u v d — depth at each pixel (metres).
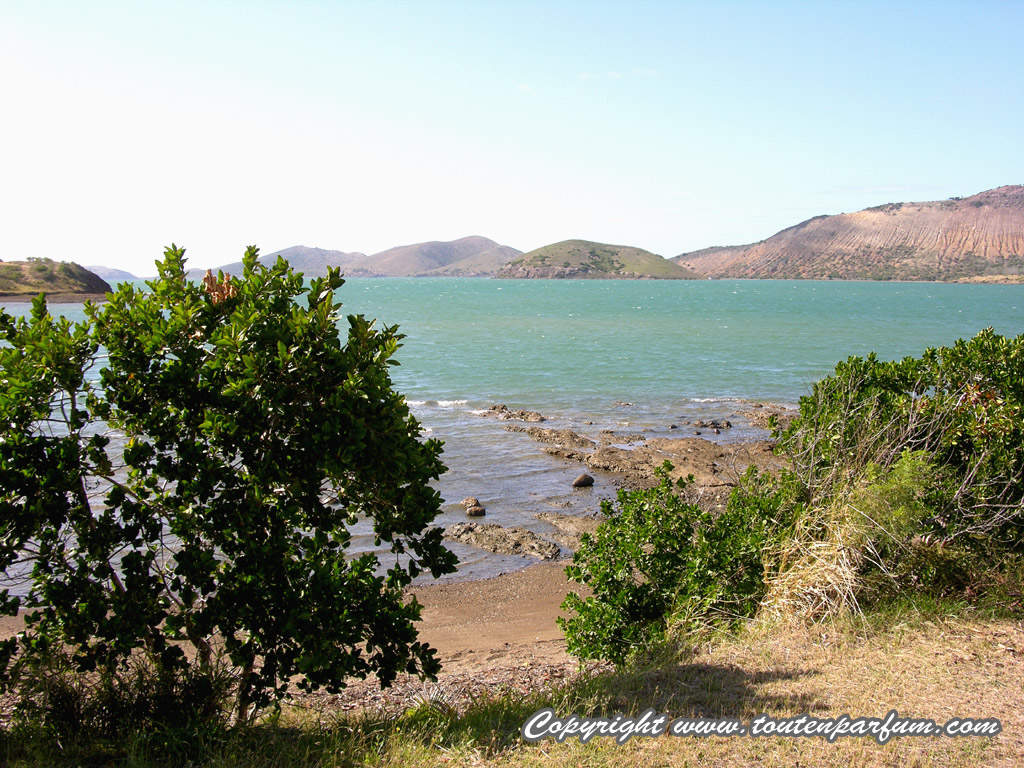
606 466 19.78
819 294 184.12
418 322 77.94
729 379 37.44
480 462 20.61
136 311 5.65
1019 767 4.62
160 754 5.07
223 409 5.49
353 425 5.42
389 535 6.08
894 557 7.77
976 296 182.00
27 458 5.17
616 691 6.32
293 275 6.20
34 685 5.26
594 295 167.50
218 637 8.80
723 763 4.80
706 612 7.89
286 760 5.14
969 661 6.22
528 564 13.63
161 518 5.70
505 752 5.18
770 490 9.14
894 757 4.79
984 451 8.16
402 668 5.97
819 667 6.33
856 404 9.26
